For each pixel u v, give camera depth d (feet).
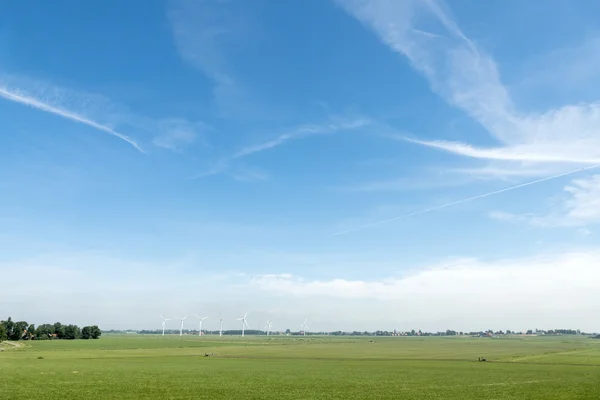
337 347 599.16
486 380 204.54
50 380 185.68
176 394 153.28
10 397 141.28
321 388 174.50
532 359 350.43
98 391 156.35
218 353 426.10
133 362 297.12
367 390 169.89
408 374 231.30
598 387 178.91
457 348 570.46
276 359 345.31
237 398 147.13
